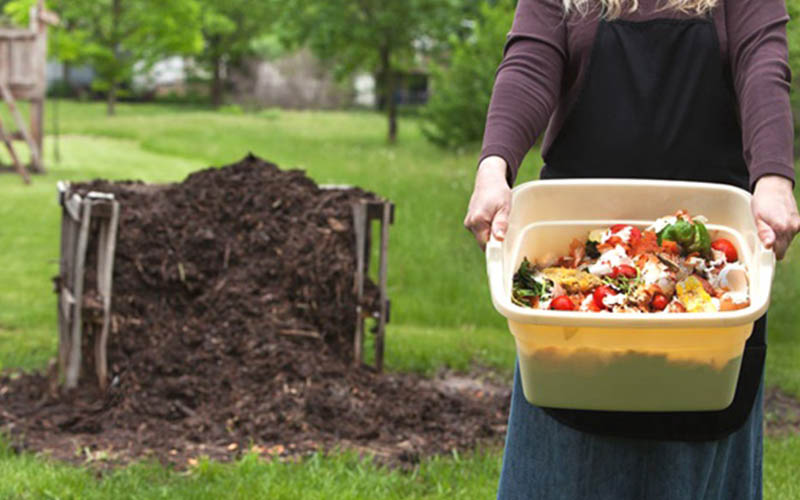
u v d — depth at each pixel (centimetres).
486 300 905
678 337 202
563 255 242
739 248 230
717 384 207
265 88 4778
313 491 437
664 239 230
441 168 1830
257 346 584
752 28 234
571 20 243
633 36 241
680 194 239
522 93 237
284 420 537
